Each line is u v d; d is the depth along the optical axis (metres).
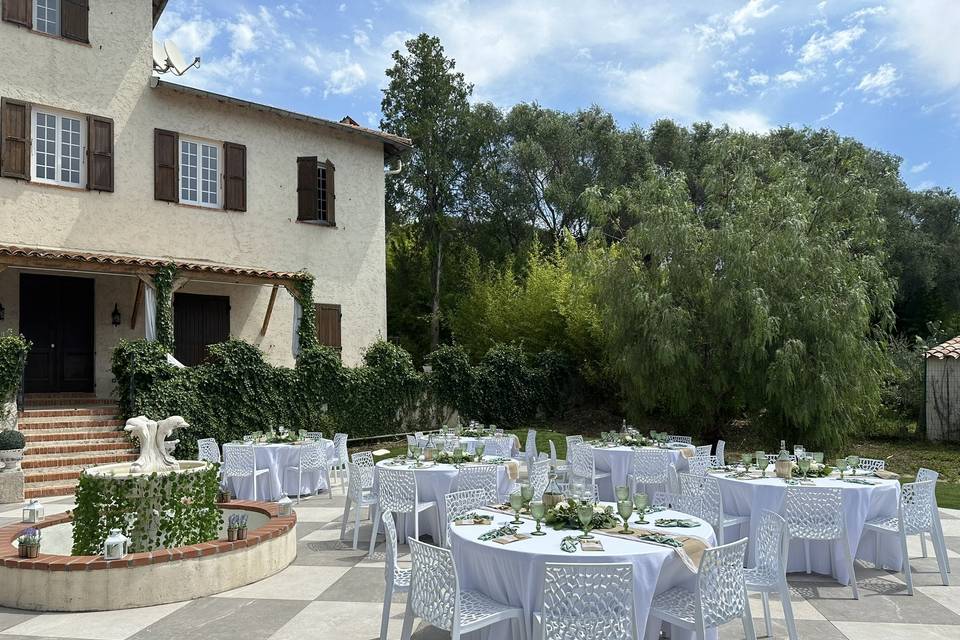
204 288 18.19
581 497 5.65
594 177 33.81
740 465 9.02
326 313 19.88
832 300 16.05
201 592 6.47
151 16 17.50
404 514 8.79
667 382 17.09
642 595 4.58
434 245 31.47
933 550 8.21
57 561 6.18
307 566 7.58
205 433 15.23
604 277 18.08
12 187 15.26
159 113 17.44
